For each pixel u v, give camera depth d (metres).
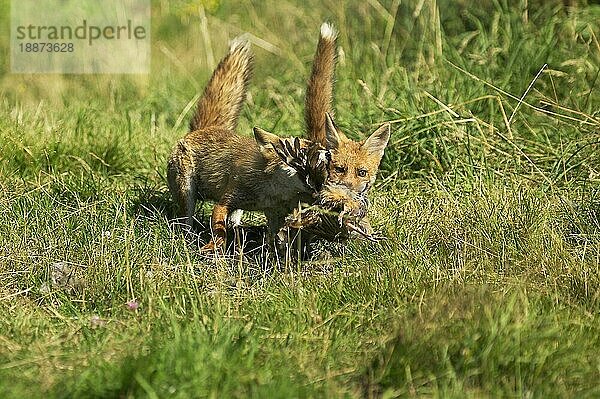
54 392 6.72
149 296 8.97
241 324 8.16
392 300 8.91
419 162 13.69
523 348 7.35
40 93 18.59
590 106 14.57
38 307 9.15
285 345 7.77
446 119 14.09
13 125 14.46
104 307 9.24
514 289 8.57
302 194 11.09
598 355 7.52
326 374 7.18
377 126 14.26
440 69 16.05
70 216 11.13
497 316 7.66
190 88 18.70
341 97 16.00
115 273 9.62
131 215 11.70
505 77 15.70
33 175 13.20
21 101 17.95
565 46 16.17
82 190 12.50
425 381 7.03
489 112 14.88
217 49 21.08
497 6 17.17
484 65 15.99
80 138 14.38
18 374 7.05
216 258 10.19
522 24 17.03
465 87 15.39
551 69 15.73
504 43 16.86
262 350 7.55
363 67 17.28
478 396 6.83
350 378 7.25
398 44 18.27
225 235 11.44
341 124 14.73
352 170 11.04
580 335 7.78
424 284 9.04
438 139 13.73
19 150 13.57
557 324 7.82
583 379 7.13
